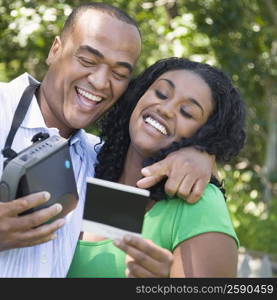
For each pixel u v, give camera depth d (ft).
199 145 8.34
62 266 8.44
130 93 9.37
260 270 19.21
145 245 7.09
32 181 7.54
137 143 8.57
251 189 27.84
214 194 8.21
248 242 23.57
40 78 22.86
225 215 8.06
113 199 7.45
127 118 9.27
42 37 20.03
